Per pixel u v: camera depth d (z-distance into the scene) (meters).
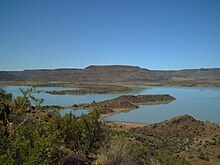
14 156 4.39
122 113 118.88
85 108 126.81
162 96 184.88
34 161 4.50
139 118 103.12
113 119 99.94
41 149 4.62
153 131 65.00
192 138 56.28
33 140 4.78
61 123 15.36
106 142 18.02
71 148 15.97
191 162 31.22
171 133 62.62
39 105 4.98
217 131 61.44
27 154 4.52
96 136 17.61
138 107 143.62
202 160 32.16
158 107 144.12
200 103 162.00
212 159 32.84
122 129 65.56
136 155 13.95
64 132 15.12
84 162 10.45
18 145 4.45
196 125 66.19
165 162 16.05
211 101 173.62
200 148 39.97
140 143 38.03
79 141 16.42
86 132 17.05
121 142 14.13
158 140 49.72
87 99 182.38
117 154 12.17
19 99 4.77
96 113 18.72
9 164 4.21
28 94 4.84
